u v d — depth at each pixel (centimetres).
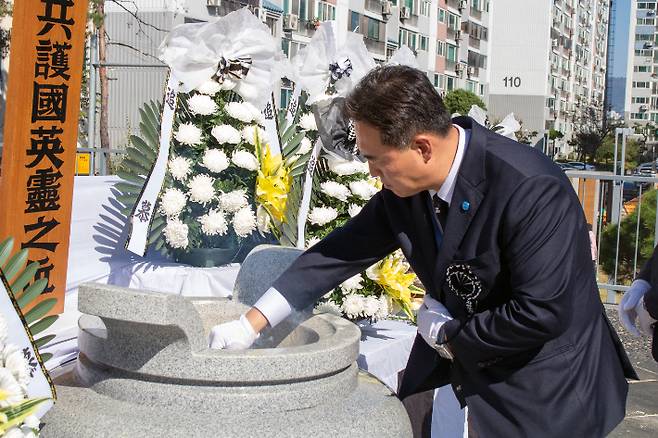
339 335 204
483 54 5159
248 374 177
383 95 188
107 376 188
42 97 254
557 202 194
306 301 225
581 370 204
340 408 190
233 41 322
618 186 794
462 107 3562
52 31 253
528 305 190
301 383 185
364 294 303
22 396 164
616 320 678
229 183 323
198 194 311
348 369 204
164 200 312
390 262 302
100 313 171
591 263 211
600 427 205
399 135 189
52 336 215
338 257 227
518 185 194
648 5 10025
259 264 247
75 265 310
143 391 181
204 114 317
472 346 201
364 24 2961
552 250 191
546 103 5834
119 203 339
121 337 184
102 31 1380
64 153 263
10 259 209
